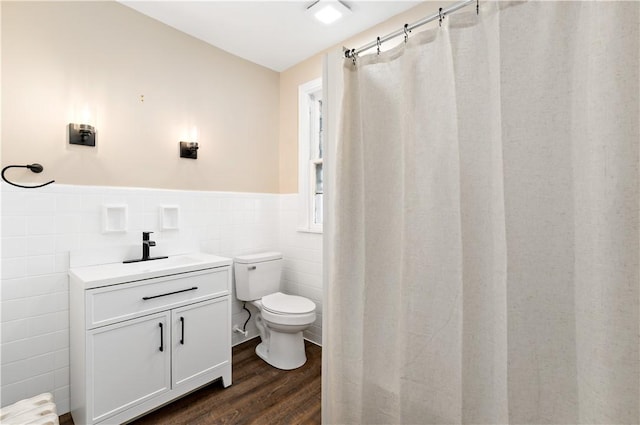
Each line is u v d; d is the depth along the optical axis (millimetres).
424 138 1136
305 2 2020
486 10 1015
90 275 1568
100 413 1472
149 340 1636
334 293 1341
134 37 2051
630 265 750
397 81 1245
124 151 1986
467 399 1033
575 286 864
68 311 1744
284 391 1951
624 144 757
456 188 1074
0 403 1549
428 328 1129
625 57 758
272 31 2332
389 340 1260
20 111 1613
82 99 1818
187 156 2289
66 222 1749
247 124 2723
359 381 1306
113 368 1515
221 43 2480
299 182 2799
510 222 938
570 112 869
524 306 920
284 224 2938
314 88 2707
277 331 2275
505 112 944
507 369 940
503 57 946
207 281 1893
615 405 756
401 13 2133
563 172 877
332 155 1464
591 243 815
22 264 1609
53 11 1728
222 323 1967
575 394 865
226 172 2562
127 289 1561
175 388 1735
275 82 2973
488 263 1031
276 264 2656
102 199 1883
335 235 1338
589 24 826
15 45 1607
